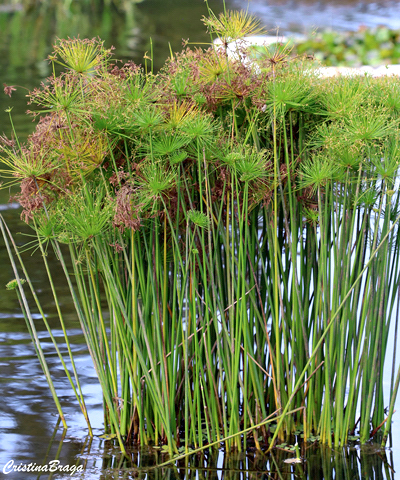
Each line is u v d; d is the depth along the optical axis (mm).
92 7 25500
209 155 4312
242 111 4398
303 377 4457
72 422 4531
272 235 4402
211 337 4477
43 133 4301
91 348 4426
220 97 4328
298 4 22969
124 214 4230
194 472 4328
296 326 4445
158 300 4367
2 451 4398
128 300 4406
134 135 4324
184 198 4398
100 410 4586
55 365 4812
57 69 12539
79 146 4262
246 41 4367
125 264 4434
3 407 4590
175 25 18656
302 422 4531
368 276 4375
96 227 4238
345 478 4305
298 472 4320
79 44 4289
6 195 6738
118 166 4375
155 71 11117
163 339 4371
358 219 4457
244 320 4355
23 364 4816
